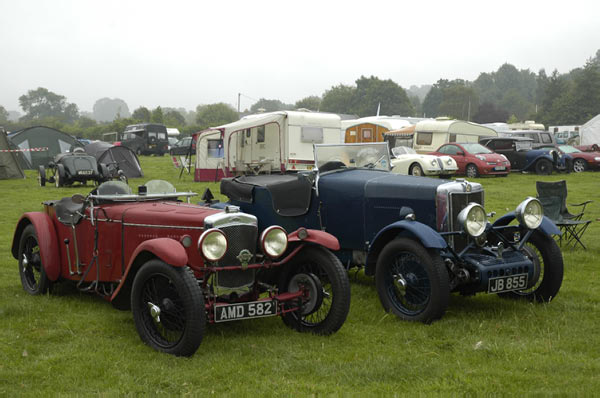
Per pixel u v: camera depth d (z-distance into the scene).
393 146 27.98
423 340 4.79
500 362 4.27
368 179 6.35
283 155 18.25
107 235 5.54
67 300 5.96
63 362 4.28
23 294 6.22
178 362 4.26
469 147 21.62
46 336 4.84
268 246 4.78
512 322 5.24
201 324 4.29
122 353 4.44
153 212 5.30
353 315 5.51
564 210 8.85
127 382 3.90
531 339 4.79
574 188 17.45
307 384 3.86
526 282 5.54
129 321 5.30
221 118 111.12
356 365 4.22
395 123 30.50
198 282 4.86
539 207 5.71
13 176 22.59
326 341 4.77
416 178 6.19
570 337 4.82
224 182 7.46
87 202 5.63
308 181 6.68
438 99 144.38
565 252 8.40
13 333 4.89
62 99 184.50
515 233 6.01
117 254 5.48
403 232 5.48
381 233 5.57
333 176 6.68
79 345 4.64
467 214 5.39
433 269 5.11
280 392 3.73
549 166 22.02
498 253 5.43
